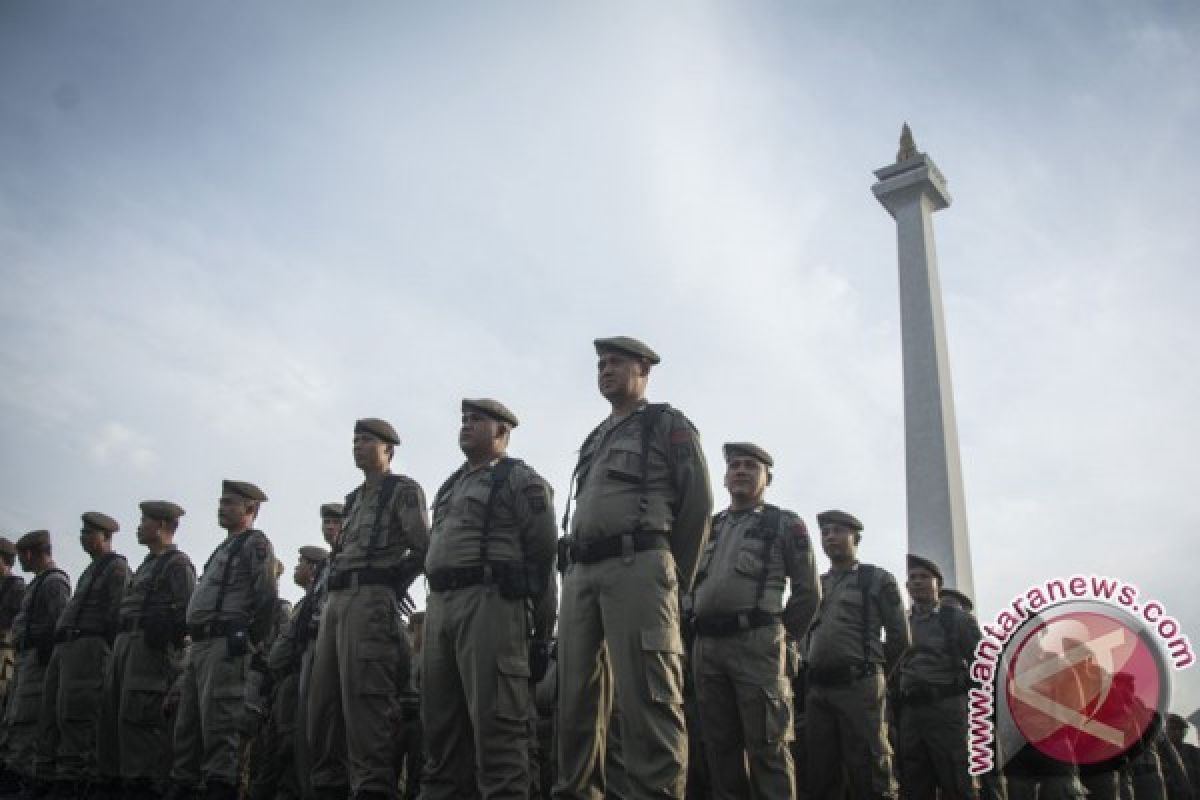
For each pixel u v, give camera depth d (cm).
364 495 658
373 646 601
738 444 728
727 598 661
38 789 831
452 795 558
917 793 819
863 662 743
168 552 812
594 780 499
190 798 712
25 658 906
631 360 559
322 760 621
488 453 609
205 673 713
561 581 531
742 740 663
